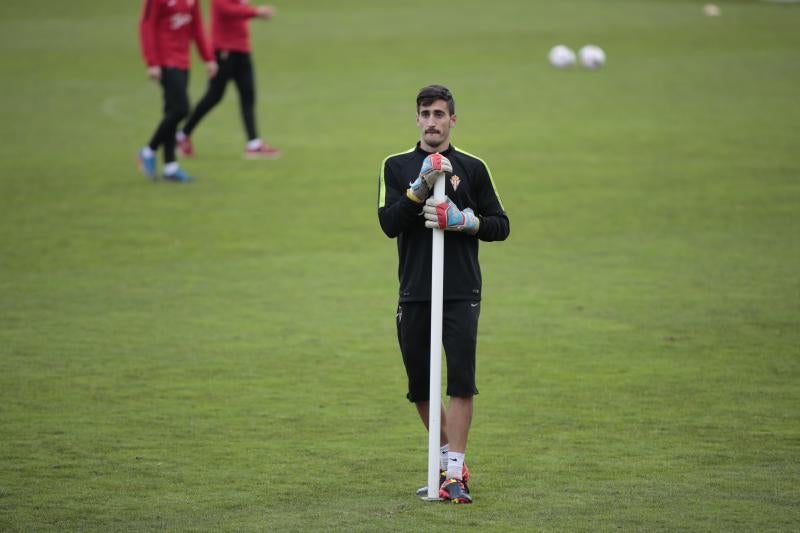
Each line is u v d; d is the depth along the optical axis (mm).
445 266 20859
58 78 93938
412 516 19453
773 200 50000
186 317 34312
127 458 22750
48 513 19688
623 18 137375
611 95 82688
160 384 28016
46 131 70188
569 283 38062
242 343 31703
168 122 53812
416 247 20969
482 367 29406
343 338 32281
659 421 25031
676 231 45031
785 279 38062
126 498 20469
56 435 24172
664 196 51094
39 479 21484
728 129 68125
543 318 34062
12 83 91250
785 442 23516
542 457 22750
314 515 19531
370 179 55781
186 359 30172
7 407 26109
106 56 107688
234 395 27172
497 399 26781
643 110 75812
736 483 21062
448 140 21359
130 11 150875
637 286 37531
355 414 25797
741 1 160750
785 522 19031
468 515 19484
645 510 19672
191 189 53438
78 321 33750
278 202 50844
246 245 43562
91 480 21438
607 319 33875
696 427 24578
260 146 61500
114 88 88875
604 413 25656
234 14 58375
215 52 58938
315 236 45031
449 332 20844
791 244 42750
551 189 52812
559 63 97375
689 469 21922
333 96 84250
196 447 23469
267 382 28250
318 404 26531
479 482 21344
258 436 24203
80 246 43094
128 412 25812
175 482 21344
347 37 122250
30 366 29391
